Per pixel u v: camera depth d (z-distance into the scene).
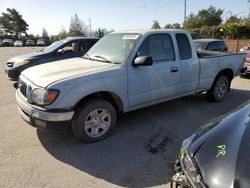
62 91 3.44
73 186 2.91
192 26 51.25
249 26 27.77
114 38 4.84
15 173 3.14
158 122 4.86
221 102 6.30
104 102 3.94
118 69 4.00
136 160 3.47
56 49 7.94
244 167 1.82
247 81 9.28
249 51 9.80
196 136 2.42
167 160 3.47
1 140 4.02
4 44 52.81
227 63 6.09
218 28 29.75
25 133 4.29
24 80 3.97
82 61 4.56
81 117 3.75
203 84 5.59
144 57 4.00
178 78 4.92
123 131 4.41
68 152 3.68
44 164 3.35
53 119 3.46
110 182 2.99
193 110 5.61
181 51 4.96
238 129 2.26
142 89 4.36
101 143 3.96
